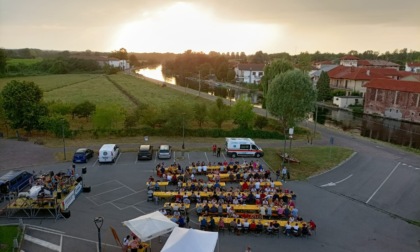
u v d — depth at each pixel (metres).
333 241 22.91
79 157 37.47
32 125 48.25
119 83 131.88
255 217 25.12
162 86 123.56
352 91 98.19
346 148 46.00
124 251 20.38
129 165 37.34
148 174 34.59
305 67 123.25
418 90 71.94
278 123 57.38
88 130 49.34
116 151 40.00
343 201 29.33
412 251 21.95
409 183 33.72
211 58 190.62
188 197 27.72
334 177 35.06
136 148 43.97
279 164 38.91
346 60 149.25
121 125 54.78
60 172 31.98
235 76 156.75
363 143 49.84
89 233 23.09
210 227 23.92
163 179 32.84
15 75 152.12
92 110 58.62
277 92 44.41
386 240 23.22
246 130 52.09
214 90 126.19
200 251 17.38
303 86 43.47
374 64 156.62
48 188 26.86
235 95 111.75
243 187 29.70
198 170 34.53
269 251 21.47
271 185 30.34
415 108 72.75
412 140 57.31
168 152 39.59
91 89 110.38
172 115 50.28
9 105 46.78
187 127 52.53
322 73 99.19
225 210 25.94
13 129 51.53
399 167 38.41
